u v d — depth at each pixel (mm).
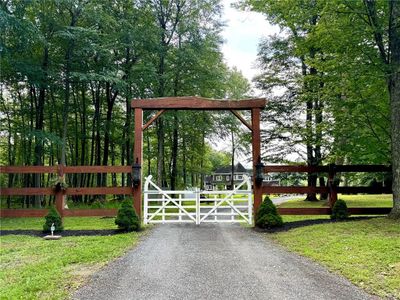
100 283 4836
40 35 13688
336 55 9773
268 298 4223
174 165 21484
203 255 6387
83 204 19578
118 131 22250
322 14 9125
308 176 16859
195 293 4414
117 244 7434
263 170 10211
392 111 8703
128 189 10219
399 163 8625
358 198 19500
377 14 9117
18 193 10109
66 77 16422
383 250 5930
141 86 18047
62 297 4301
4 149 23203
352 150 10938
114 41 16984
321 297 4234
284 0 10203
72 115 22422
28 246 7512
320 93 11969
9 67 15328
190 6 18250
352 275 4988
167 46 18375
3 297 4250
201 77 18266
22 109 19203
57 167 10227
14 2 13227
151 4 18062
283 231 8805
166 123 18375
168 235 8570
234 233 8852
